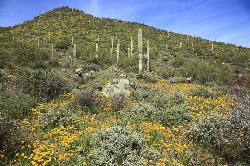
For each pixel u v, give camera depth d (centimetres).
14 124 870
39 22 8106
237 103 1457
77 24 7950
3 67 2609
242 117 1070
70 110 1198
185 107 1285
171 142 910
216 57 5738
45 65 3134
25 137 866
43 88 1516
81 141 888
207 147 906
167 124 1108
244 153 869
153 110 1185
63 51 5259
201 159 820
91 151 798
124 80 1759
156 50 5478
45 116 1085
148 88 1905
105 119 1173
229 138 913
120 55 4869
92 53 4803
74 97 1461
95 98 1410
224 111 1304
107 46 5931
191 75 3109
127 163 729
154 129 993
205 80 2931
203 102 1455
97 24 8169
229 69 3881
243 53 6091
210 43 7425
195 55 5684
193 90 1734
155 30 8388
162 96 1501
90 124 1083
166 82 2531
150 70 3538
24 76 1633
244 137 905
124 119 1109
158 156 796
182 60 4288
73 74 2428
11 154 779
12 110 1141
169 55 5200
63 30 7306
